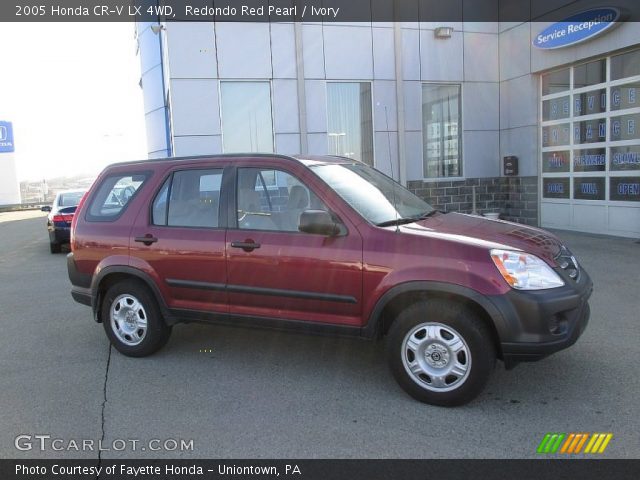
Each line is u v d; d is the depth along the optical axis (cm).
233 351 513
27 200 3841
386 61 1219
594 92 1068
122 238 493
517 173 1262
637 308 600
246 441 348
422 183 1266
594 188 1088
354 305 401
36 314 677
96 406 403
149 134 1495
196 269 459
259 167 452
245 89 1163
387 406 390
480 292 361
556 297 363
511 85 1257
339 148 1220
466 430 352
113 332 511
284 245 423
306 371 460
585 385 412
